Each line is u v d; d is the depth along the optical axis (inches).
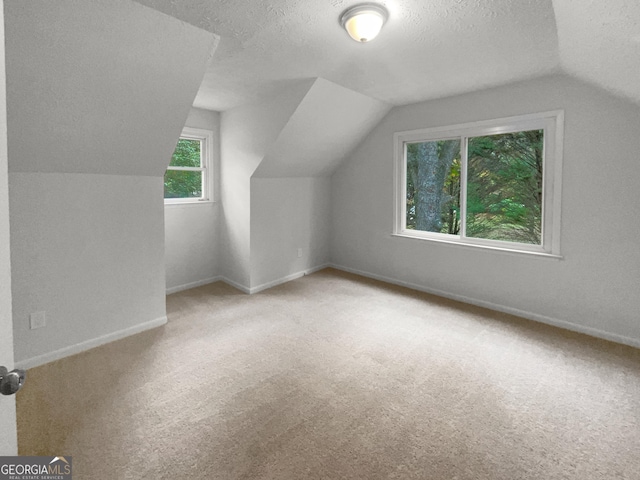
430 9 76.5
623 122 104.3
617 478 60.8
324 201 193.5
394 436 70.9
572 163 114.3
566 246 118.3
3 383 26.2
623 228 106.9
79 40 73.7
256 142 148.7
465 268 145.4
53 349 100.4
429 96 143.1
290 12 77.5
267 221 164.2
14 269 93.0
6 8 63.5
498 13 78.0
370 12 75.5
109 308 110.9
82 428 72.3
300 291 160.9
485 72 115.0
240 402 81.5
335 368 96.3
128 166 109.5
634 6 53.1
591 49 78.4
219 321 127.3
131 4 72.5
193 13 77.2
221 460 64.6
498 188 140.8
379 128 169.0
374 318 130.1
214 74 116.8
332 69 113.3
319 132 151.5
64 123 87.0
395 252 169.8
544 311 125.3
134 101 91.9
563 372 93.8
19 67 72.0
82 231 103.8
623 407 79.6
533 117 121.1
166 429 72.4
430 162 159.9
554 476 61.2
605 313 112.3
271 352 105.0
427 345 109.3
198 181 171.5
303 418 76.2
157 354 103.5
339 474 61.8
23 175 92.7
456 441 69.5
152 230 119.4
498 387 87.4
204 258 169.8
